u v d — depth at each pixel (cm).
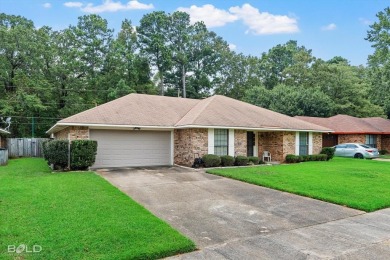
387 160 2152
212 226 622
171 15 4878
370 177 1226
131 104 1816
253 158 1703
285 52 5388
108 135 1565
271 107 3641
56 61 3441
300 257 475
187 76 5022
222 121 1658
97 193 847
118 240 505
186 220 657
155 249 475
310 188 985
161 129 1677
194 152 1577
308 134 2041
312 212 740
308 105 3472
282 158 1888
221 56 5016
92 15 3741
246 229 608
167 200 827
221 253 488
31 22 3409
